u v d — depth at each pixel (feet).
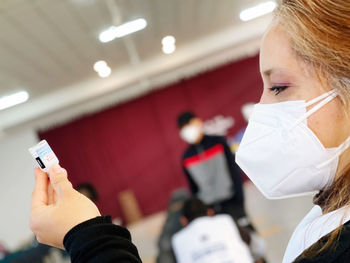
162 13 18.58
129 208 29.17
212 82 30.09
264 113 1.69
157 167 29.99
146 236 22.24
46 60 19.70
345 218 1.30
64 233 1.52
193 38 26.66
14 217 27.96
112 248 1.40
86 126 30.30
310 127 1.53
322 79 1.45
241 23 26.55
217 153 11.43
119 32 19.20
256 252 6.88
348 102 1.42
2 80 20.34
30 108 27.07
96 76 26.91
